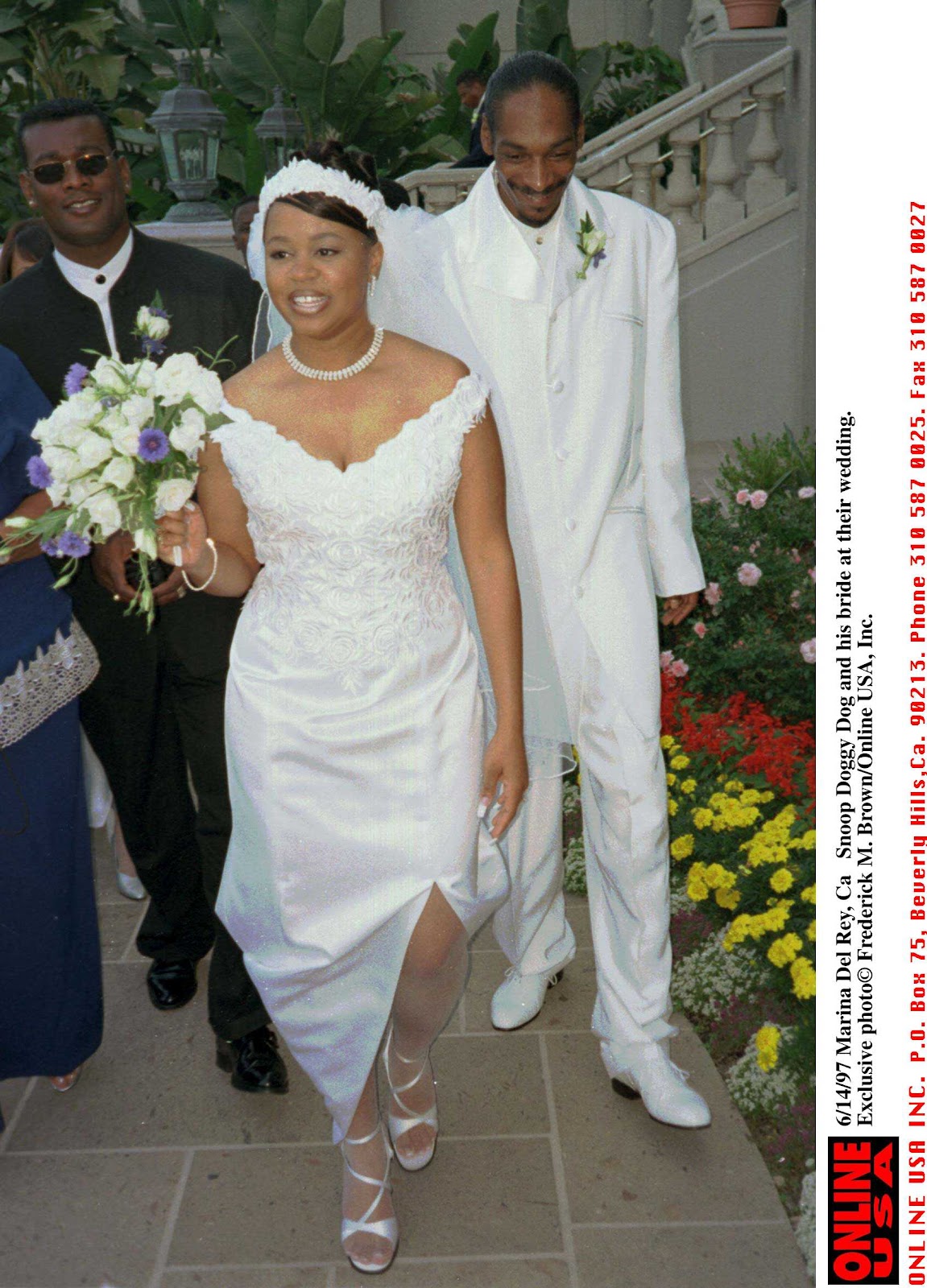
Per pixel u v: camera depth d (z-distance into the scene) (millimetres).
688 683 4441
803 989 2898
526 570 2826
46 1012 3029
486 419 2375
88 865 3104
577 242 2752
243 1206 2775
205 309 3047
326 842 2395
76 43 10023
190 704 3107
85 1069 3281
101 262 3004
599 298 2783
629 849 2865
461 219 2805
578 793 4523
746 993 3332
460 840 2410
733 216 7434
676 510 2912
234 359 3053
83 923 3088
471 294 2760
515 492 2789
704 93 7340
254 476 2256
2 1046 3051
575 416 2795
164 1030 3438
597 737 2865
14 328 3043
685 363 7465
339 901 2438
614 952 2963
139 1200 2799
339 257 2195
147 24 10344
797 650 4387
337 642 2328
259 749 2389
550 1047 3279
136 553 2658
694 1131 2941
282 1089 3133
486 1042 3309
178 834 3436
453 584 2617
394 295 2641
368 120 9797
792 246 7348
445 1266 2580
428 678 2373
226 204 9484
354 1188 2594
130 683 3189
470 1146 2924
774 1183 2783
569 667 2852
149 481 2285
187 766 3410
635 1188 2779
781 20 8992
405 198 3457
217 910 2654
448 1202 2758
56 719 2922
